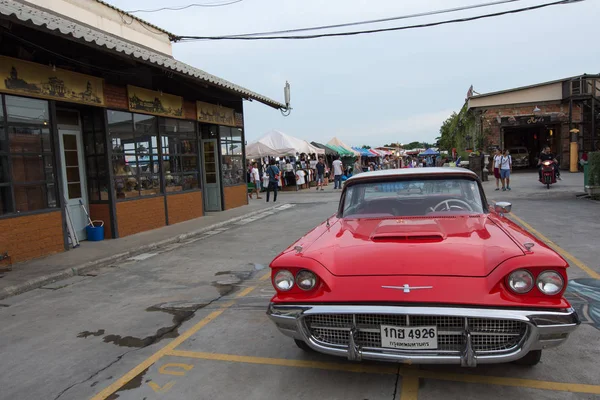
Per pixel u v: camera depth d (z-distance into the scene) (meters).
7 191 7.01
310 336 2.78
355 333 2.65
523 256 2.59
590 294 4.45
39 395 3.01
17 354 3.74
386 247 2.96
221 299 5.01
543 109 26.09
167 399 2.88
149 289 5.58
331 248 3.08
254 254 7.41
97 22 11.57
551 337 2.46
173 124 11.53
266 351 3.55
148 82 10.33
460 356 2.50
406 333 2.56
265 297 5.01
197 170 12.67
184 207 11.77
